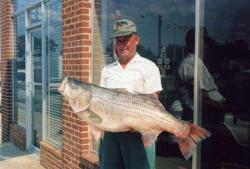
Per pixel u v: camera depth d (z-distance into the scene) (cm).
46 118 909
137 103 396
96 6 686
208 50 485
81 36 686
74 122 719
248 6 450
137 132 423
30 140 1025
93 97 404
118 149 437
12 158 968
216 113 480
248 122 455
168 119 390
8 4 1123
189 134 390
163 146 545
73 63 718
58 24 822
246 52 453
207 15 487
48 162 863
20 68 1085
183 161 515
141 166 427
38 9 947
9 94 1147
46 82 902
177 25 525
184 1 514
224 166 475
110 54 652
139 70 424
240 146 462
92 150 698
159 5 557
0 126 1270
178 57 522
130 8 615
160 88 434
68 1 728
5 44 1152
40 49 947
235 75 463
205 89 487
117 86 429
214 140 481
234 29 462
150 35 573
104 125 407
